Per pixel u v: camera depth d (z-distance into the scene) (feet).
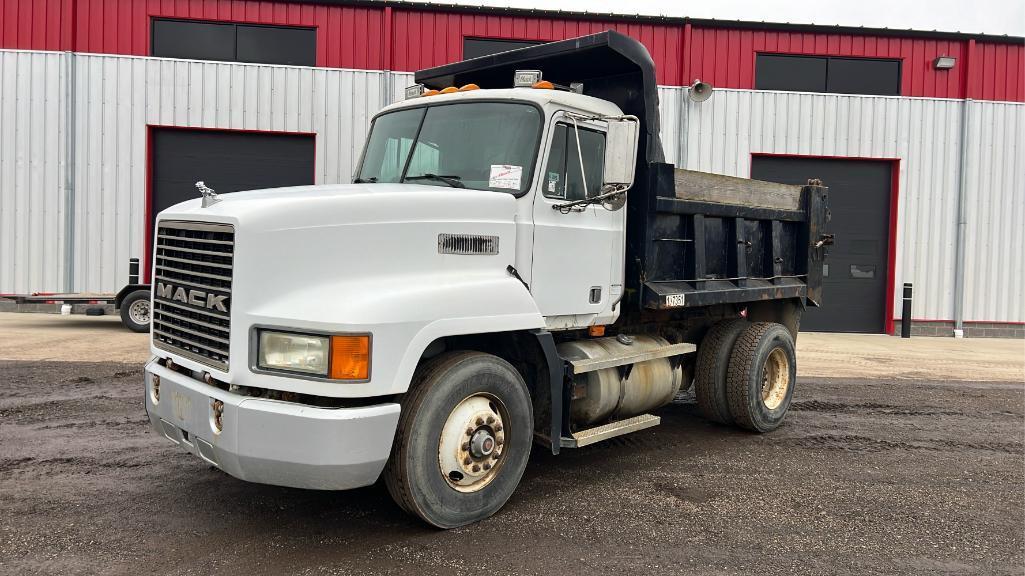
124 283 51.16
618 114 18.39
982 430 23.81
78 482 16.20
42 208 50.42
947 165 55.06
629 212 18.76
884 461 19.83
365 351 12.21
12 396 24.62
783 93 54.34
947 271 55.21
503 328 14.49
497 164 16.14
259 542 13.21
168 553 12.64
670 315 21.56
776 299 25.29
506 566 12.44
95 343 37.47
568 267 16.70
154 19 51.57
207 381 13.38
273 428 12.08
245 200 13.09
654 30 53.78
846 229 55.67
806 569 12.72
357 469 12.28
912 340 52.06
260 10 51.85
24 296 45.19
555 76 20.33
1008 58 54.95
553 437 15.69
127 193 51.01
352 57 52.42
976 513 15.81
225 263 12.70
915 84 54.85
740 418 22.17
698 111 54.03
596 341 18.52
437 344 14.60
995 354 44.65
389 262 13.48
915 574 12.64
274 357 12.30
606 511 15.31
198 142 52.08
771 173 55.11
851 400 28.40
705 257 20.75
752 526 14.70
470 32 53.11
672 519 14.96
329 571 12.09
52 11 50.03
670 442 21.42
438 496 13.58
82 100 50.49
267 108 51.93
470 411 14.11
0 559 12.22
